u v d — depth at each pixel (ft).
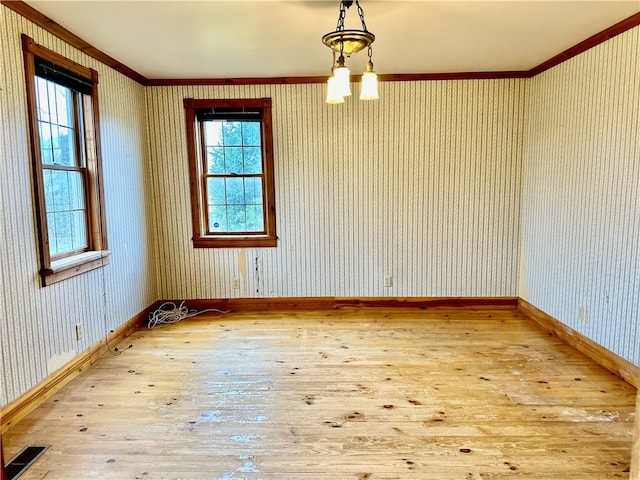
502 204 14.56
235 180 14.93
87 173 10.93
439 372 9.95
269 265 15.02
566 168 11.68
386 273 15.02
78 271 9.96
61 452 7.07
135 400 8.77
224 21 9.11
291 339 12.22
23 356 8.11
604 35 9.84
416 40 10.54
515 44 10.88
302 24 9.33
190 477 6.46
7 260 7.72
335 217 14.79
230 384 9.46
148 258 14.29
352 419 7.99
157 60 11.88
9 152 7.82
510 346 11.53
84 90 10.53
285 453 7.01
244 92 14.19
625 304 9.36
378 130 14.34
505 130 14.21
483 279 14.94
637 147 8.94
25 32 8.33
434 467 6.64
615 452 6.96
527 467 6.62
